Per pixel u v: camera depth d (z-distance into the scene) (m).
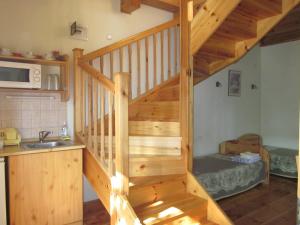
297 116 5.29
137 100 3.50
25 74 2.56
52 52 2.83
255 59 5.79
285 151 5.15
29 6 2.87
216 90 5.02
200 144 4.79
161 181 2.42
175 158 2.61
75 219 2.57
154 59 3.73
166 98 3.38
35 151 2.30
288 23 5.00
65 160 2.50
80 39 3.22
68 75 2.91
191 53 2.68
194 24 2.70
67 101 3.13
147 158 2.52
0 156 2.13
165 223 2.03
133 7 3.42
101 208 3.17
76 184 2.57
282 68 5.54
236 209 3.37
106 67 3.43
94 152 2.55
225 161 4.34
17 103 2.82
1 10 2.70
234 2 2.54
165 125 2.83
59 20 3.07
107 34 3.45
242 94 5.52
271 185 4.36
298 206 1.81
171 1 3.80
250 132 5.70
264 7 2.75
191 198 2.47
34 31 2.90
